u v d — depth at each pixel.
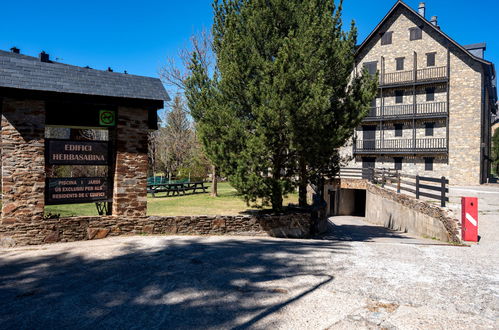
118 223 10.05
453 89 28.97
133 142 10.26
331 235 15.03
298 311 4.91
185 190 24.20
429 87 29.78
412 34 30.45
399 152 30.12
